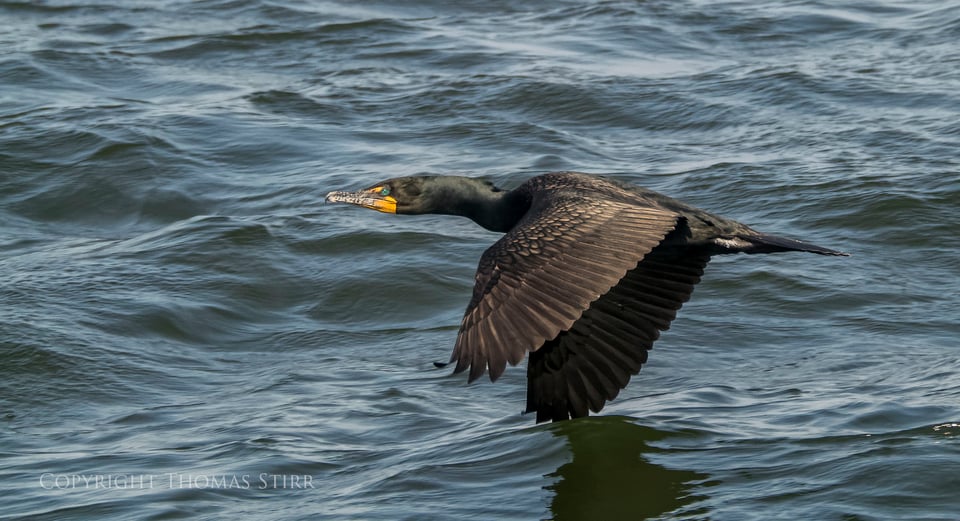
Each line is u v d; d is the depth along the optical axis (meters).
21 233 17.22
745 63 22.34
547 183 9.13
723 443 10.52
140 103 21.30
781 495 9.39
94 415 12.17
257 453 10.87
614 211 7.77
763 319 13.82
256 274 15.31
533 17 25.70
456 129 19.84
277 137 19.70
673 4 25.81
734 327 13.61
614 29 24.45
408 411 11.79
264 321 14.48
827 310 13.95
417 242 15.98
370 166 18.52
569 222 7.64
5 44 24.17
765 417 11.07
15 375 12.80
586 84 21.23
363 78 22.34
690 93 20.91
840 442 10.29
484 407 11.85
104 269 15.46
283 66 23.22
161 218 17.55
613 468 9.98
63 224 17.61
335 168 18.52
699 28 24.36
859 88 20.66
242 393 12.51
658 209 8.03
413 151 19.06
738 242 8.76
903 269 14.87
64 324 13.88
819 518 8.98
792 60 22.31
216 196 17.92
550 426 11.03
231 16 26.06
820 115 19.72
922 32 23.31
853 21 24.25
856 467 9.72
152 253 15.89
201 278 15.19
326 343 13.84
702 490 9.62
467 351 7.01
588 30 24.53
